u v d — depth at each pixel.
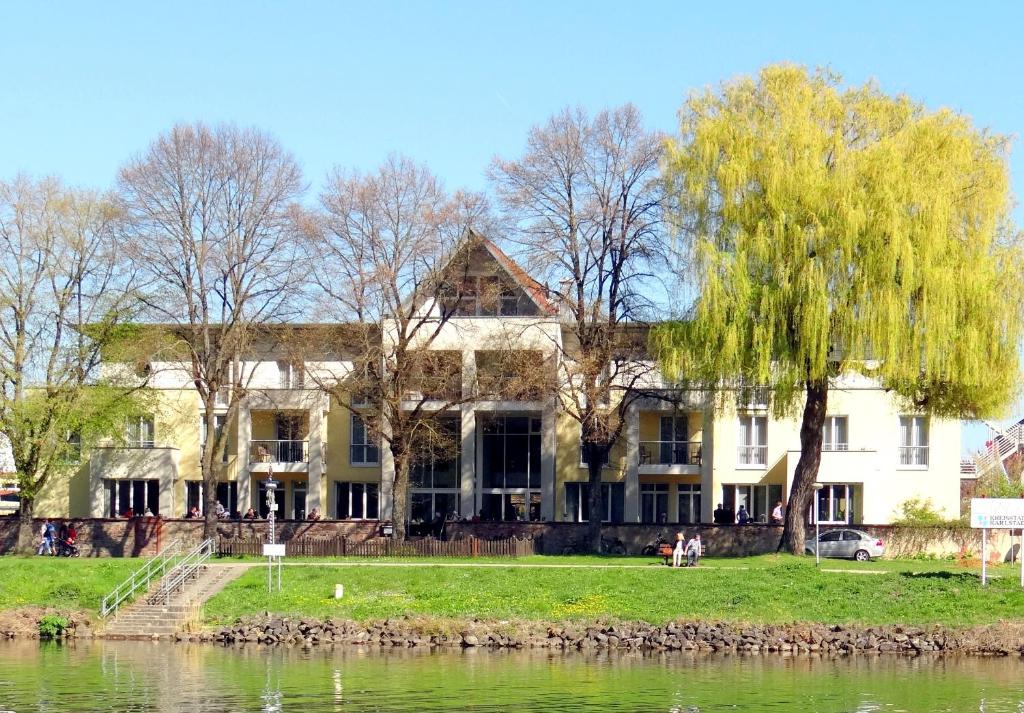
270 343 71.00
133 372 66.06
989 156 54.25
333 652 45.56
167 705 36.47
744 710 35.91
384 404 63.53
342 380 66.06
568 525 64.31
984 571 50.34
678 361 54.84
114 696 37.62
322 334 64.06
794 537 58.12
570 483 72.38
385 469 70.62
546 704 36.62
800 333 52.72
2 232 63.75
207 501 63.78
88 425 63.94
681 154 55.69
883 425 69.31
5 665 42.75
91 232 64.56
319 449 71.44
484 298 64.88
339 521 66.62
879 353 52.16
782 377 53.41
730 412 61.12
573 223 62.84
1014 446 79.50
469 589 51.75
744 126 54.66
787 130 53.53
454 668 42.22
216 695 37.75
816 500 61.44
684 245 55.28
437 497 73.62
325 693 38.06
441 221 62.81
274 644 47.41
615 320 62.53
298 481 74.25
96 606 51.44
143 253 63.44
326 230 63.19
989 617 47.59
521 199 63.38
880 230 51.84
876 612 48.28
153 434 72.62
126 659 44.00
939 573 52.38
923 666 42.81
